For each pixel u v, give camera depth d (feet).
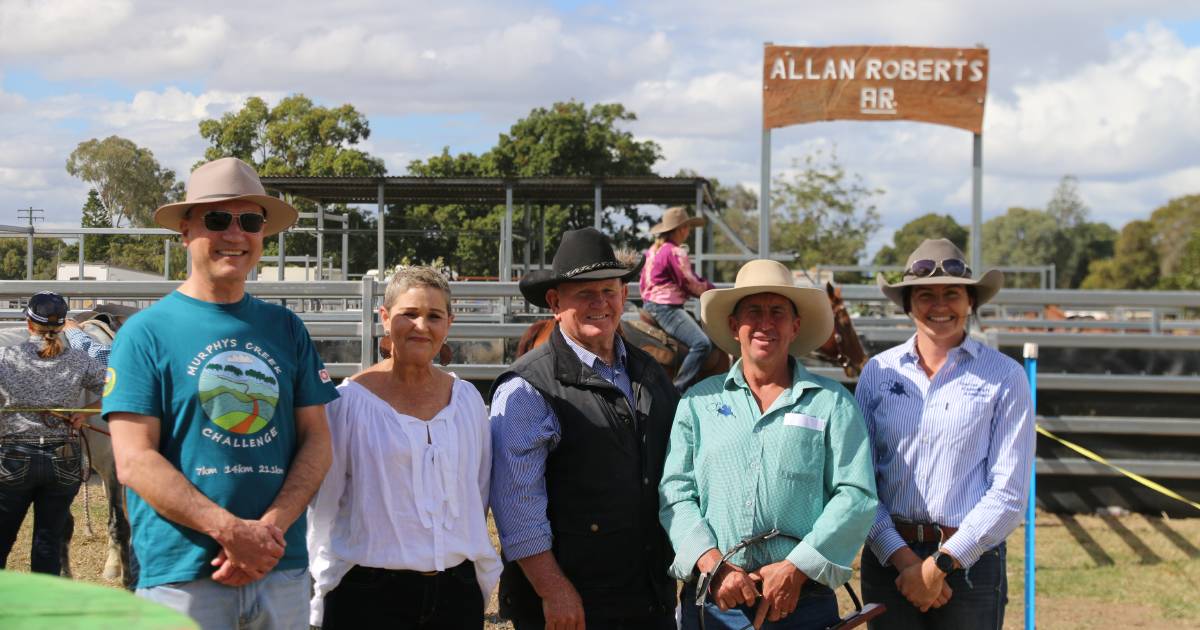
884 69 31.94
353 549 10.51
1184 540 24.59
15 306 42.98
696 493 11.44
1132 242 247.50
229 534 9.09
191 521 9.05
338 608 10.61
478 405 11.32
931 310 12.32
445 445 10.71
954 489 11.78
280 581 9.72
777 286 11.24
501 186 51.11
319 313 30.25
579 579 11.29
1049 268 51.83
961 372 12.03
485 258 84.94
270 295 24.67
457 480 10.77
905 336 29.50
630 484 11.37
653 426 11.74
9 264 77.15
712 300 12.08
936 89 31.86
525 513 11.07
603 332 11.72
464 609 10.80
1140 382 26.71
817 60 31.99
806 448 11.03
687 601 11.40
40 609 3.83
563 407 11.39
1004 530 11.37
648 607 11.45
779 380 11.63
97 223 90.68
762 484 10.96
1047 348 27.63
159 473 9.08
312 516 11.15
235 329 9.81
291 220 10.81
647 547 11.48
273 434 9.74
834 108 32.01
